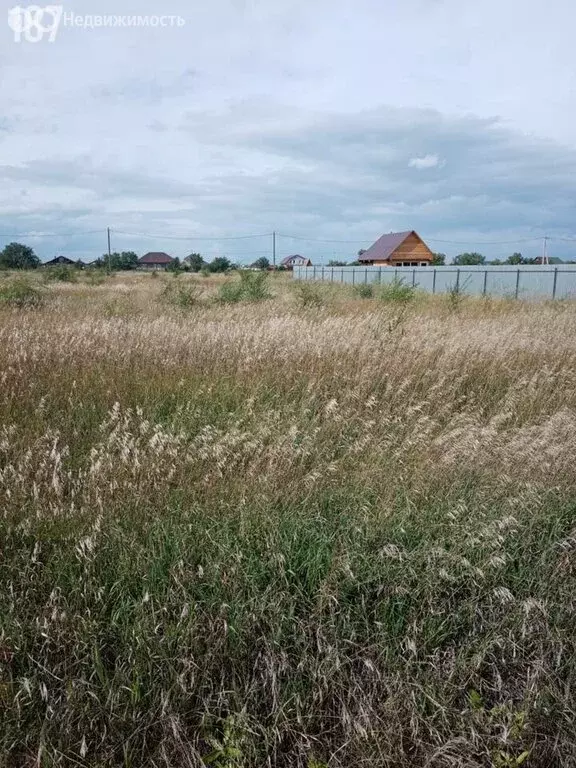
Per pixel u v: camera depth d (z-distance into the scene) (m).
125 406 4.73
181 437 3.93
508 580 2.84
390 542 2.94
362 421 4.55
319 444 4.12
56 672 2.17
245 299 14.37
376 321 8.50
